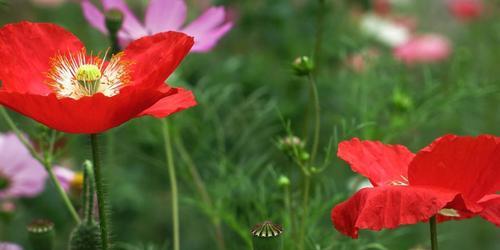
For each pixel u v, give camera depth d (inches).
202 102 45.7
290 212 37.8
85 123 30.3
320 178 40.5
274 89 59.6
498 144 30.1
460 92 45.9
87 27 66.2
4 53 31.8
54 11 73.9
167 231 63.7
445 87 47.2
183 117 44.8
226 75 59.4
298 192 38.9
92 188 34.2
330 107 56.7
